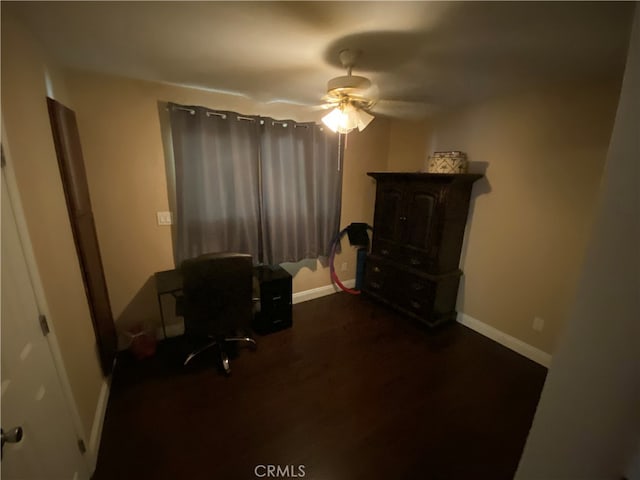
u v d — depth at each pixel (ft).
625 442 1.83
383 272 10.49
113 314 7.65
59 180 4.94
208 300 6.45
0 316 2.79
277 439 5.34
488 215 8.54
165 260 8.15
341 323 9.62
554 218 7.18
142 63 5.81
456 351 8.17
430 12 3.80
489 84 6.84
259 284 8.60
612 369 1.87
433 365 7.54
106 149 6.88
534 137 7.34
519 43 4.68
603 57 5.11
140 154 7.29
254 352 7.96
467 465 4.94
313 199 9.96
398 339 8.73
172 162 7.74
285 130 8.88
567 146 6.81
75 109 6.39
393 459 5.02
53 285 4.15
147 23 4.18
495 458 5.07
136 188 7.41
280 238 9.50
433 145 10.02
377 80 6.60
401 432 5.54
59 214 4.75
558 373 2.21
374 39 4.61
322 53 5.18
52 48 5.05
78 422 4.39
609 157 1.82
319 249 10.85
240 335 8.62
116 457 4.94
